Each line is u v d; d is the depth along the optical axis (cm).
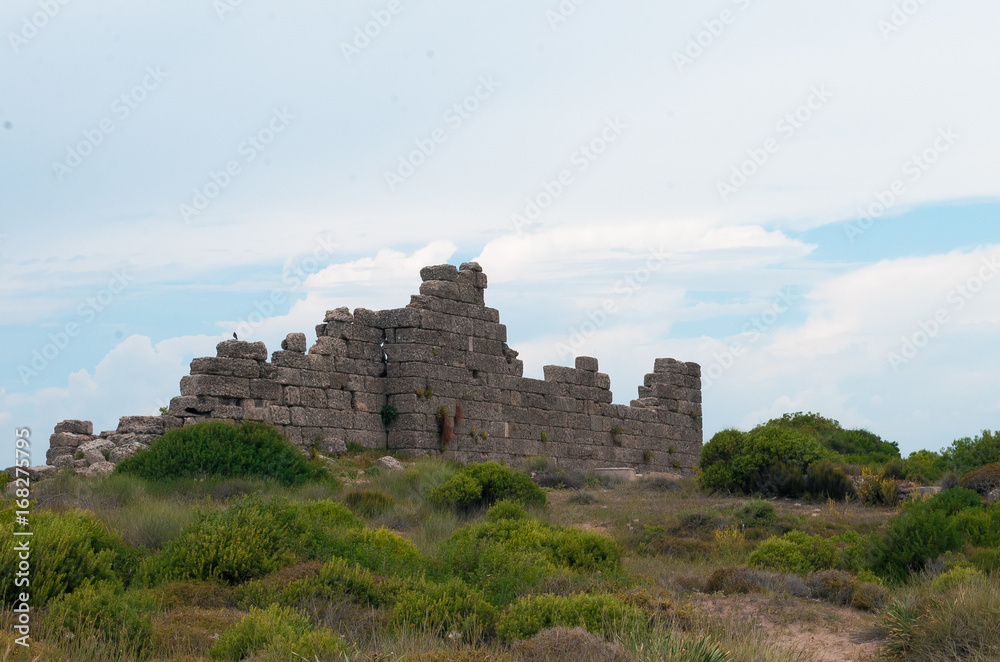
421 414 3838
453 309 4038
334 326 3766
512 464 4184
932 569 1819
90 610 1266
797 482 3334
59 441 3309
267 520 1761
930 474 3656
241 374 3422
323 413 3650
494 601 1570
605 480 3984
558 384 4506
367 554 1773
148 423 3272
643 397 5131
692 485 3628
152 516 2025
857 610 1641
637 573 1928
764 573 1805
